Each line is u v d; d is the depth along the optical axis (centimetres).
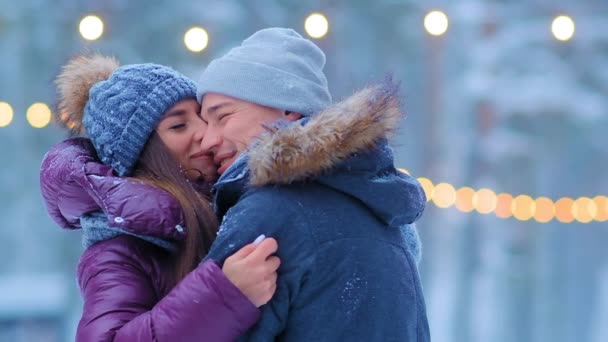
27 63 2564
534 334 2812
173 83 357
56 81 388
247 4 2591
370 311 310
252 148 309
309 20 968
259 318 305
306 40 347
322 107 335
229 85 330
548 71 2933
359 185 312
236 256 299
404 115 320
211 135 341
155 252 337
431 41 2716
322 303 306
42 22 2512
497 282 2812
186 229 330
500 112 2884
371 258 313
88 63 377
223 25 2506
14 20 2536
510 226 2814
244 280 296
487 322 2802
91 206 346
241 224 306
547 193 3144
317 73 342
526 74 2922
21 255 2955
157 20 2475
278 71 331
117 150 350
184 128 360
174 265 332
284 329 310
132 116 350
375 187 313
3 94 2684
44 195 355
